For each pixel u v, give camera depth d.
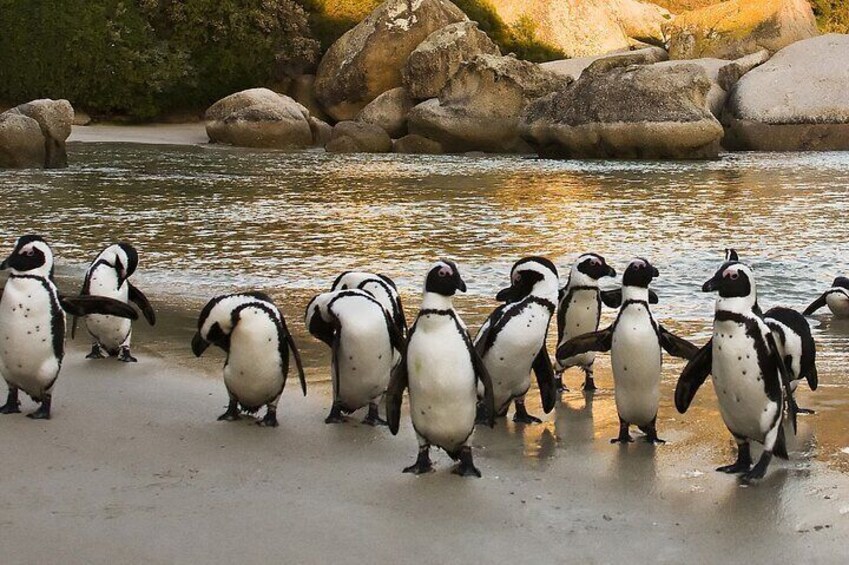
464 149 41.00
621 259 14.59
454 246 15.96
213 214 19.94
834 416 7.49
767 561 5.08
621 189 25.16
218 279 13.22
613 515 5.64
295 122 42.03
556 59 53.47
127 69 46.41
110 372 8.64
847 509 5.72
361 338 7.07
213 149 39.84
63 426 7.16
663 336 7.05
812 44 43.00
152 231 17.55
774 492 5.99
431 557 5.09
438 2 46.31
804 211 20.20
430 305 6.05
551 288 7.09
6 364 7.22
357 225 18.42
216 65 49.41
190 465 6.39
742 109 40.75
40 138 29.25
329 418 7.38
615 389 6.89
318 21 53.16
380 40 45.78
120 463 6.41
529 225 18.38
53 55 45.31
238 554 5.08
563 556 5.12
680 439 7.00
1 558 5.00
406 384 6.26
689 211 20.39
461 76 41.00
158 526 5.40
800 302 12.02
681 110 36.00
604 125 36.44
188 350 9.40
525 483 6.14
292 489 5.99
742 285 6.11
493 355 7.05
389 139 41.53
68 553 5.07
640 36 57.03
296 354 7.21
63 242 16.19
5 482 6.03
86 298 7.52
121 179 26.91
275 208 21.03
